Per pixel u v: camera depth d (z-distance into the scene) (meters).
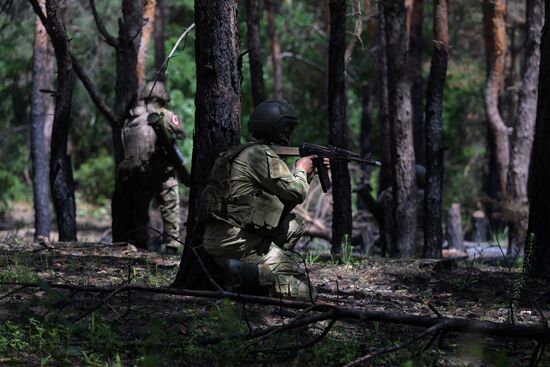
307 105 35.62
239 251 7.92
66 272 9.58
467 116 34.44
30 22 21.98
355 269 10.60
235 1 8.31
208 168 8.36
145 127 13.09
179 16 38.31
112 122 13.91
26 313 7.17
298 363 6.50
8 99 29.53
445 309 8.76
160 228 19.61
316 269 10.62
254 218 7.82
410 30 22.86
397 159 14.30
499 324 6.39
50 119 28.30
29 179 35.84
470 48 31.94
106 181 36.31
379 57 17.47
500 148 24.41
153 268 10.23
